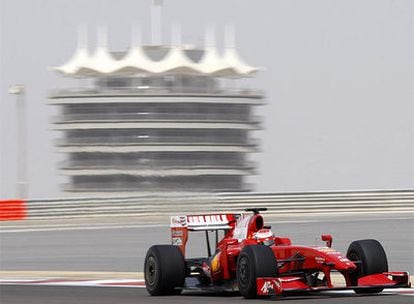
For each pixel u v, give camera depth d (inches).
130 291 1951.3
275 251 1700.3
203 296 1763.0
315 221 5236.2
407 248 3484.3
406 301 1536.7
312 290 1560.0
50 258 3412.9
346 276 1640.0
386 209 5807.1
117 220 5693.9
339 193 5733.3
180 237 1861.5
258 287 1584.6
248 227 1755.7
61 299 1770.4
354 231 4443.9
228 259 1748.3
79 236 4532.5
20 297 1846.7
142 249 3678.6
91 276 2477.9
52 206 5728.3
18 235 4729.3
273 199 5698.8
